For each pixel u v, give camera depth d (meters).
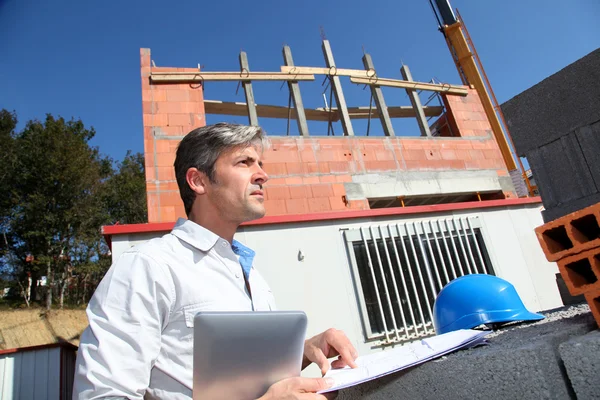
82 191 18.84
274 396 0.81
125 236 4.17
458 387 0.82
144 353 0.92
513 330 1.15
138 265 1.02
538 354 0.70
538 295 5.39
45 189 17.80
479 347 0.94
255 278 1.37
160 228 4.20
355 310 4.57
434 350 0.94
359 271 4.82
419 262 5.05
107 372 0.86
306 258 4.67
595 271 0.80
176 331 1.02
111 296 0.96
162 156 6.98
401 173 8.47
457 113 9.82
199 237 1.18
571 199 2.03
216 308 1.06
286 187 7.50
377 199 8.16
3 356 4.97
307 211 7.43
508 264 5.46
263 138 1.45
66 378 5.34
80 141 19.72
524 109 2.23
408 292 4.78
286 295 4.43
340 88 8.88
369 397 1.03
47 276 16.98
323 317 4.44
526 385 0.71
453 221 5.44
